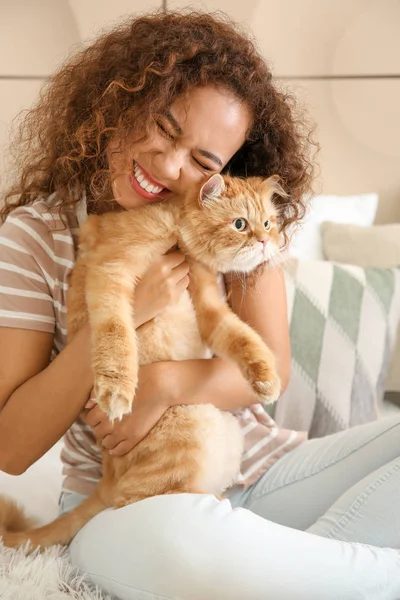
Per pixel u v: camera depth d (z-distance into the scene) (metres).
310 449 1.39
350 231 2.23
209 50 1.28
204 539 1.00
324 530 1.16
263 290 1.44
